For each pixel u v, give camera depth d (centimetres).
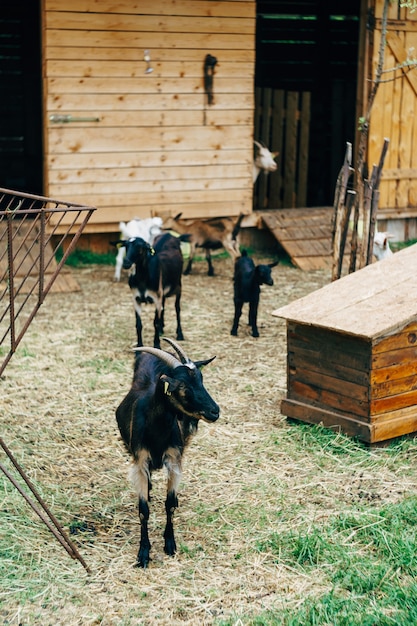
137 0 1214
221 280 1217
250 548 523
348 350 660
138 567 503
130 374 834
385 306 673
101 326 984
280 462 643
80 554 515
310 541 520
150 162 1262
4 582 482
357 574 489
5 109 1631
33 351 889
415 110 1384
